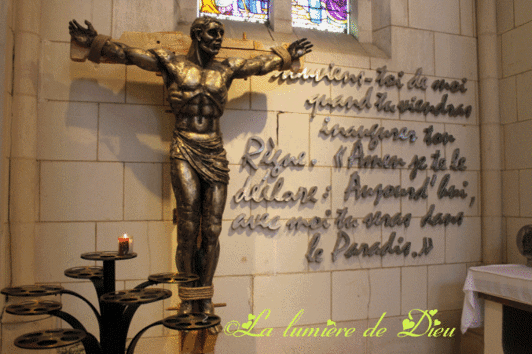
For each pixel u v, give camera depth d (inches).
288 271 138.3
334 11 169.8
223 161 114.7
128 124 127.5
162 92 130.2
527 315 121.9
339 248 143.6
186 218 109.4
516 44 159.3
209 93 110.2
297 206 140.3
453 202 161.2
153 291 79.7
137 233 126.4
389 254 150.6
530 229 138.1
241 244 134.3
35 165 119.8
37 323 111.3
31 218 117.1
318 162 143.5
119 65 127.6
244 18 159.2
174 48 120.0
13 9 115.0
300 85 142.9
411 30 159.6
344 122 147.5
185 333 109.4
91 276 85.9
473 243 163.2
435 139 157.8
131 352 76.8
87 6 127.0
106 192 125.3
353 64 150.3
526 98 155.1
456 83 162.2
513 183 159.5
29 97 117.4
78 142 124.0
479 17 168.2
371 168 149.9
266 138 138.3
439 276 156.9
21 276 113.6
